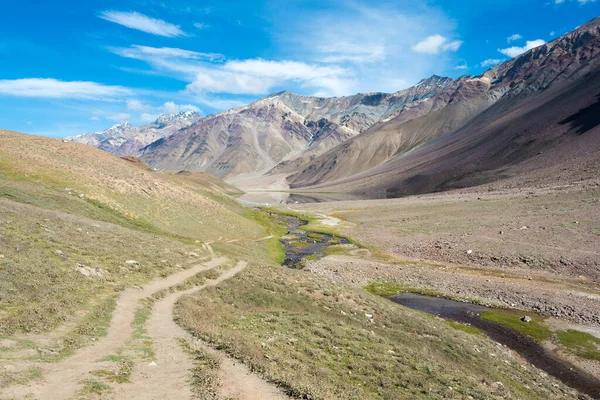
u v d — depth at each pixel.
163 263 37.19
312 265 67.69
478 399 19.67
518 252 66.19
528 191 127.25
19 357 14.07
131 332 19.91
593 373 30.59
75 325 19.25
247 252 65.06
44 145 77.12
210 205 90.62
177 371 15.32
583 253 61.56
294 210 160.50
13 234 29.89
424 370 22.56
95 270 28.45
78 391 12.14
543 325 40.75
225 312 27.88
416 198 167.12
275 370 16.92
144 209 67.19
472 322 41.84
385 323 33.09
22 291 20.94
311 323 28.22
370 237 93.25
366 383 18.84
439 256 71.62
